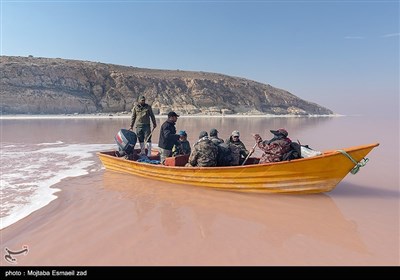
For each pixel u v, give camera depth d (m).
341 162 5.96
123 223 4.93
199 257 3.79
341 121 48.72
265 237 4.37
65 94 68.94
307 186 6.32
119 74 82.50
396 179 7.91
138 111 10.34
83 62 87.75
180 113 77.19
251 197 6.38
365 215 5.26
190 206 5.81
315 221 4.99
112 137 19.69
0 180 7.97
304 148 6.87
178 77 95.69
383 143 15.63
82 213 5.40
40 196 6.45
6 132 23.11
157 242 4.22
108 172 9.05
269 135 21.33
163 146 8.94
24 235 4.47
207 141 7.29
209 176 6.96
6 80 63.34
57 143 16.38
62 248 4.06
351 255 3.81
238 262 3.67
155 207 5.75
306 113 108.31
